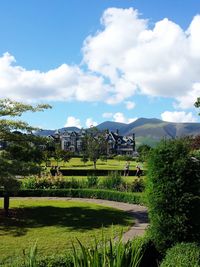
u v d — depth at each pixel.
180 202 12.45
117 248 7.40
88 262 6.93
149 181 13.02
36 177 36.94
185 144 13.12
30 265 7.16
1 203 29.22
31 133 24.64
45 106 24.14
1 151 23.16
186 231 12.41
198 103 44.47
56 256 9.97
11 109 23.50
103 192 32.84
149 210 12.91
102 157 114.94
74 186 37.28
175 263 9.66
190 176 12.72
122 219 22.91
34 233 19.05
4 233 19.03
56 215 23.89
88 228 20.30
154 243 12.53
